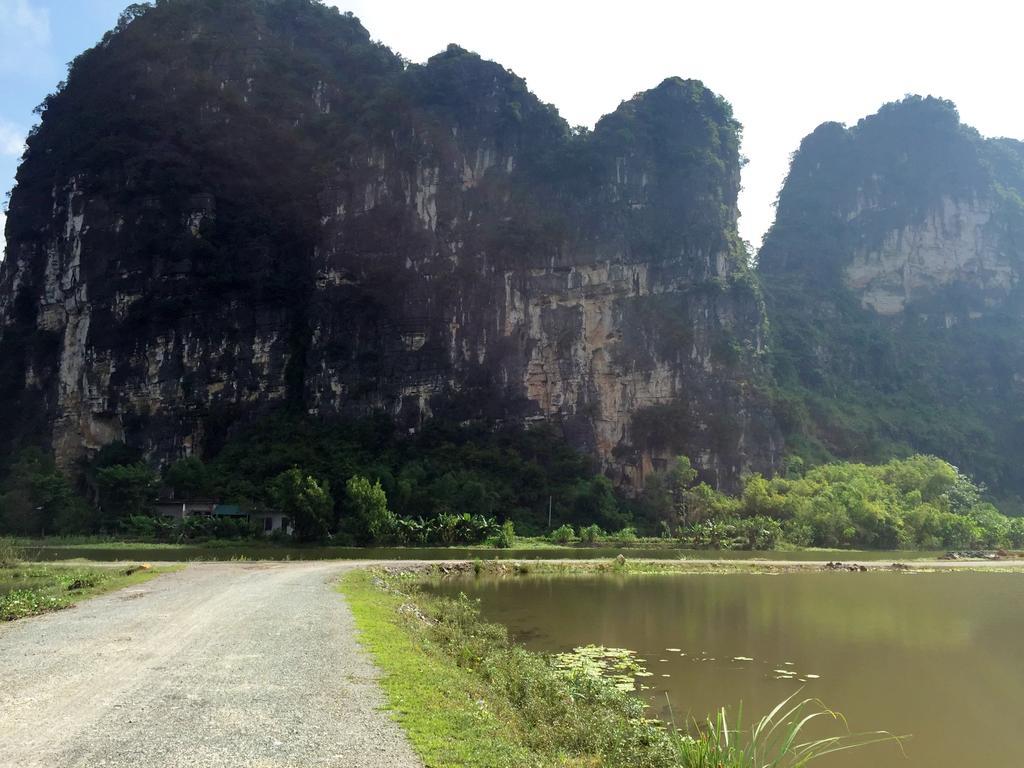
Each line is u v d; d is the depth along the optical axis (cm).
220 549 5928
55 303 9875
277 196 10769
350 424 9944
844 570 5709
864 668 2267
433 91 11688
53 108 10831
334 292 10500
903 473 9962
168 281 9606
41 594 2542
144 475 7938
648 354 10625
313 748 953
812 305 14262
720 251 11250
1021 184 16888
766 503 8650
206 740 976
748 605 3559
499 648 2069
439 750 962
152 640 1733
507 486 9144
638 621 3005
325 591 2927
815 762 1461
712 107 12250
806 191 16512
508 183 11356
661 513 9194
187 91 10612
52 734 995
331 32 12556
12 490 7838
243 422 9819
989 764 1489
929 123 15975
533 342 10650
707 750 1040
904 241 15338
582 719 1307
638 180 11462
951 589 4425
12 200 10594
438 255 10894
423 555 5844
